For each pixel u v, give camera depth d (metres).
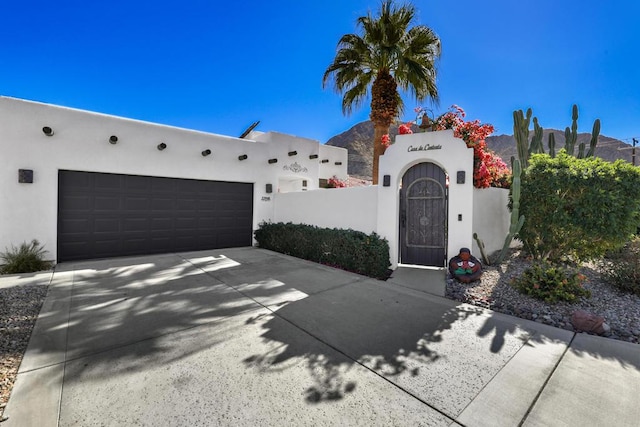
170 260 7.98
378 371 2.67
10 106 6.82
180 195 9.45
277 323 3.80
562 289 4.33
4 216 6.74
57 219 7.39
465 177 6.12
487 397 2.30
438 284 5.55
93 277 6.09
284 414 2.09
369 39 9.45
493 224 7.26
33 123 7.08
